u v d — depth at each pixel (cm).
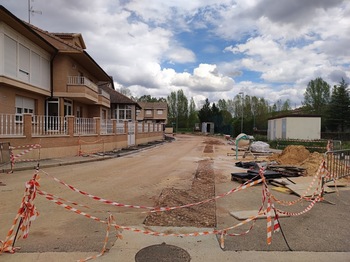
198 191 834
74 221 557
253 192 818
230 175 1130
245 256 408
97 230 509
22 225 419
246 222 502
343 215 604
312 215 602
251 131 5228
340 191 819
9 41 1650
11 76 1656
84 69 2688
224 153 2192
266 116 5459
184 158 1812
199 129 8006
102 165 1428
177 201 714
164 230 509
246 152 2009
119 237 466
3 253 410
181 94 8681
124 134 2558
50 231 503
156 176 1100
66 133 1677
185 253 416
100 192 821
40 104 2091
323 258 404
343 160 944
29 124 1399
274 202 707
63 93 2195
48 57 2153
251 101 6312
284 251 425
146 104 8450
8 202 691
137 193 812
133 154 2083
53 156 1552
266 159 1745
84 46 2892
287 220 568
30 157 1412
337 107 4528
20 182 939
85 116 2794
